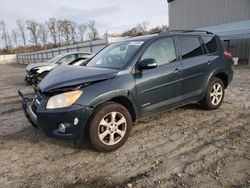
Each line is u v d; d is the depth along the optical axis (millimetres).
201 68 4645
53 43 77125
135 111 3723
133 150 3562
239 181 2680
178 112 5121
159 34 4246
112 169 3086
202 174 2854
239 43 17969
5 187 2822
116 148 3566
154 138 3922
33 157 3520
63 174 3037
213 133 3986
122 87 3480
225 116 4758
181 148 3535
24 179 2973
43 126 3293
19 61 57094
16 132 4566
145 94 3789
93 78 3344
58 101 3168
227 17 19609
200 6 22062
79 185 2799
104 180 2861
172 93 4191
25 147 3867
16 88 10680
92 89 3260
